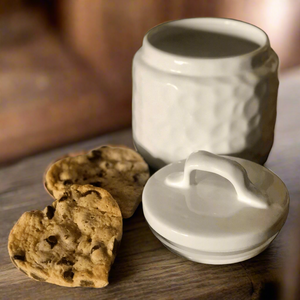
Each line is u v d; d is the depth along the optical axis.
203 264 0.58
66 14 1.66
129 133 0.77
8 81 1.55
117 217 0.59
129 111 1.50
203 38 0.67
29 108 1.46
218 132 0.61
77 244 0.58
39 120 1.42
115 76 1.58
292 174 0.68
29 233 0.58
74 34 1.68
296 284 0.58
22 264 0.56
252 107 0.61
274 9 1.46
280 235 0.61
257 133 0.63
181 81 0.60
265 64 0.61
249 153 0.64
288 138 0.73
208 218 0.55
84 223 0.59
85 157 0.67
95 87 1.55
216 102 0.60
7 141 1.34
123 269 0.58
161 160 0.65
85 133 1.39
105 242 0.57
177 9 1.42
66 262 0.56
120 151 0.68
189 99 0.60
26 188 0.68
